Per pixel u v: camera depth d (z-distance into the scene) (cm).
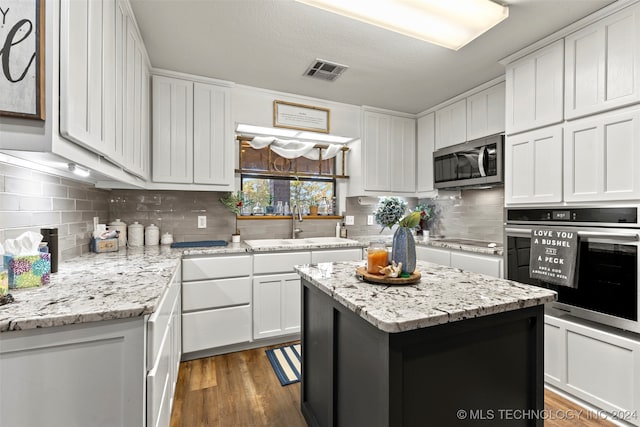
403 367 102
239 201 307
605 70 181
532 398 126
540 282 214
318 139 360
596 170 185
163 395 133
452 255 302
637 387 164
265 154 341
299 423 175
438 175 338
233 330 258
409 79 279
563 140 203
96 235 225
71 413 97
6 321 88
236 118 295
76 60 102
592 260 186
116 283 132
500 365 121
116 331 101
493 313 110
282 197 350
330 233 365
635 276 167
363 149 349
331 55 236
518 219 230
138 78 204
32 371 93
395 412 98
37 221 155
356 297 119
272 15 188
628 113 171
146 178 238
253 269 265
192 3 176
